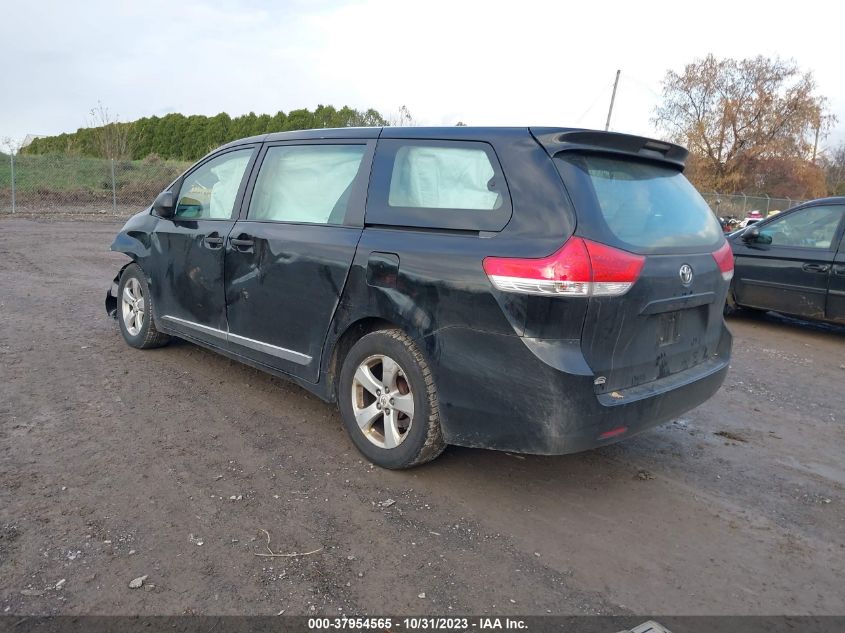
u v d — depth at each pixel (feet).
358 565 8.98
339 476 11.51
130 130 94.38
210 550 9.10
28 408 13.69
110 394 14.76
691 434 14.65
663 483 12.07
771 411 16.51
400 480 11.48
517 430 9.80
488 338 9.83
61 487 10.53
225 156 15.53
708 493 11.78
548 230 9.55
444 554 9.37
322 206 12.68
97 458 11.62
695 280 11.15
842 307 23.77
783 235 25.91
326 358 12.33
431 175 11.15
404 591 8.50
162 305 16.79
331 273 11.93
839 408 16.99
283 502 10.52
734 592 8.90
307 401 14.97
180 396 14.88
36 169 73.26
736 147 128.77
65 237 48.75
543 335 9.44
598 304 9.52
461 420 10.34
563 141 10.04
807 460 13.51
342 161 12.60
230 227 14.38
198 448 12.29
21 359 16.90
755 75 126.41
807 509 11.37
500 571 9.05
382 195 11.69
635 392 10.37
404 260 10.79
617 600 8.59
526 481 11.76
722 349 12.76
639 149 11.15
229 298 14.37
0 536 9.07
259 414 14.10
